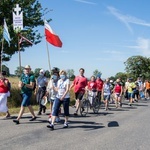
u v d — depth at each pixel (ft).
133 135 29.96
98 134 30.12
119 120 40.29
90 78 49.39
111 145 25.53
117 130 32.55
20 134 29.07
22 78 35.04
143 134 30.55
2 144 25.05
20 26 45.32
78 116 43.65
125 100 82.89
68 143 25.88
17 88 59.62
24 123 35.29
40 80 43.65
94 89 48.80
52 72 37.40
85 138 28.04
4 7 59.88
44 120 37.76
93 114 46.88
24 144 25.17
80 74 44.73
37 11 64.28
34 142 25.95
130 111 52.85
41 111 43.50
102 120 39.96
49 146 24.68
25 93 34.94
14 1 61.26
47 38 42.14
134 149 24.35
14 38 58.39
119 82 60.34
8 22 59.88
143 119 41.68
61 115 43.11
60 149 23.81
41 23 65.77
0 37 56.80
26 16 62.90
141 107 61.87
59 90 32.22
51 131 31.04
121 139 27.96
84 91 44.68
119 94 60.08
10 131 30.42
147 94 96.02
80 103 44.52
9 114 39.60
